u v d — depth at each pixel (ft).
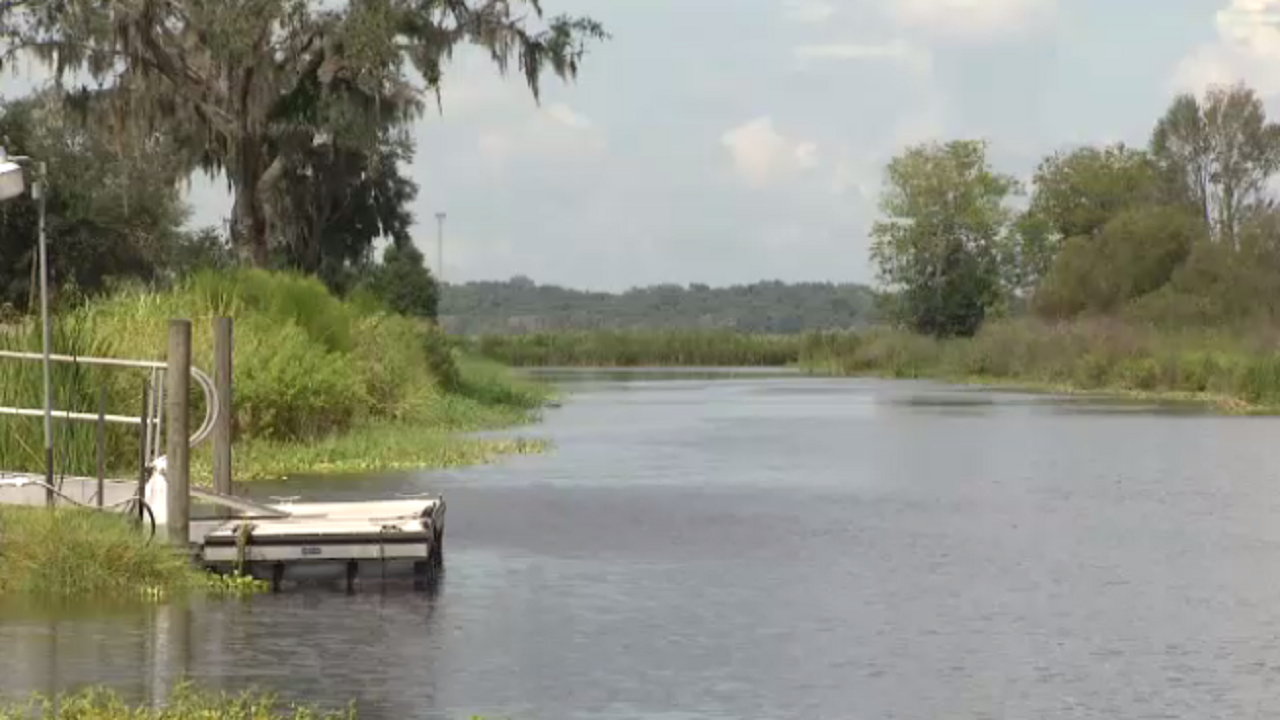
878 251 584.40
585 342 588.50
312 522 89.66
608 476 144.05
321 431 165.68
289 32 248.32
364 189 318.86
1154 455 167.32
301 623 75.82
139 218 298.97
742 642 72.64
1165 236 440.45
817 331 590.14
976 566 93.56
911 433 201.36
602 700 62.44
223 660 68.18
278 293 183.83
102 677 65.00
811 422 225.56
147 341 136.56
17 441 108.99
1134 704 62.03
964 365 421.18
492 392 261.03
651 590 85.51
